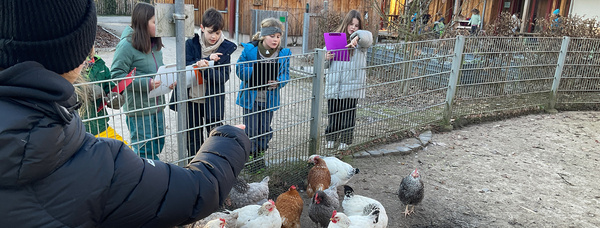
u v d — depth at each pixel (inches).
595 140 258.2
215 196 48.9
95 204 39.2
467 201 175.5
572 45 307.6
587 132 273.6
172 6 116.2
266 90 157.6
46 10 34.1
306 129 182.5
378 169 203.0
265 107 160.1
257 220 126.0
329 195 150.3
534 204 174.7
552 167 215.0
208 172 48.9
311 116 183.0
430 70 243.0
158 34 114.8
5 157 33.3
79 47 38.4
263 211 128.3
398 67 222.1
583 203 177.2
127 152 42.5
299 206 144.5
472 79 270.4
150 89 122.9
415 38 364.5
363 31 191.6
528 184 193.9
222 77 145.2
